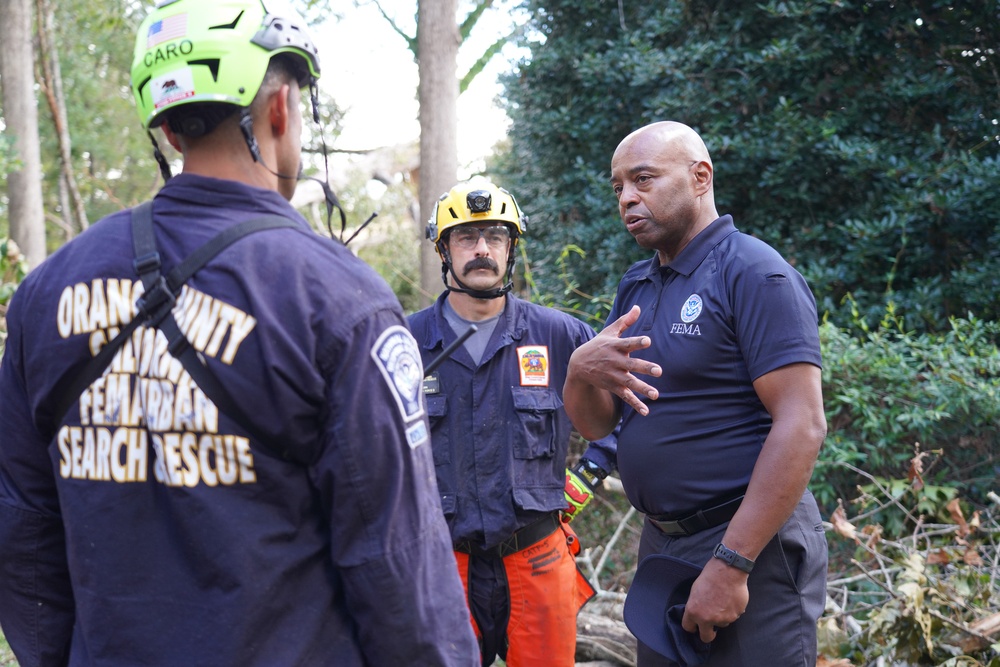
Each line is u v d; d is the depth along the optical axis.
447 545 1.48
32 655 1.54
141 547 1.37
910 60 6.16
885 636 3.32
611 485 4.60
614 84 6.77
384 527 1.37
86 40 14.27
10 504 1.51
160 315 1.37
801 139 5.97
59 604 1.55
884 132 6.13
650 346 2.42
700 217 2.49
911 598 3.18
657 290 2.51
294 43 1.49
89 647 1.39
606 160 7.03
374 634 1.37
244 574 1.32
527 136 7.43
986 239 5.75
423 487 1.44
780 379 2.17
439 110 6.70
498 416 3.12
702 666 2.30
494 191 3.25
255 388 1.33
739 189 6.40
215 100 1.42
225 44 1.43
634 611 2.35
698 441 2.32
